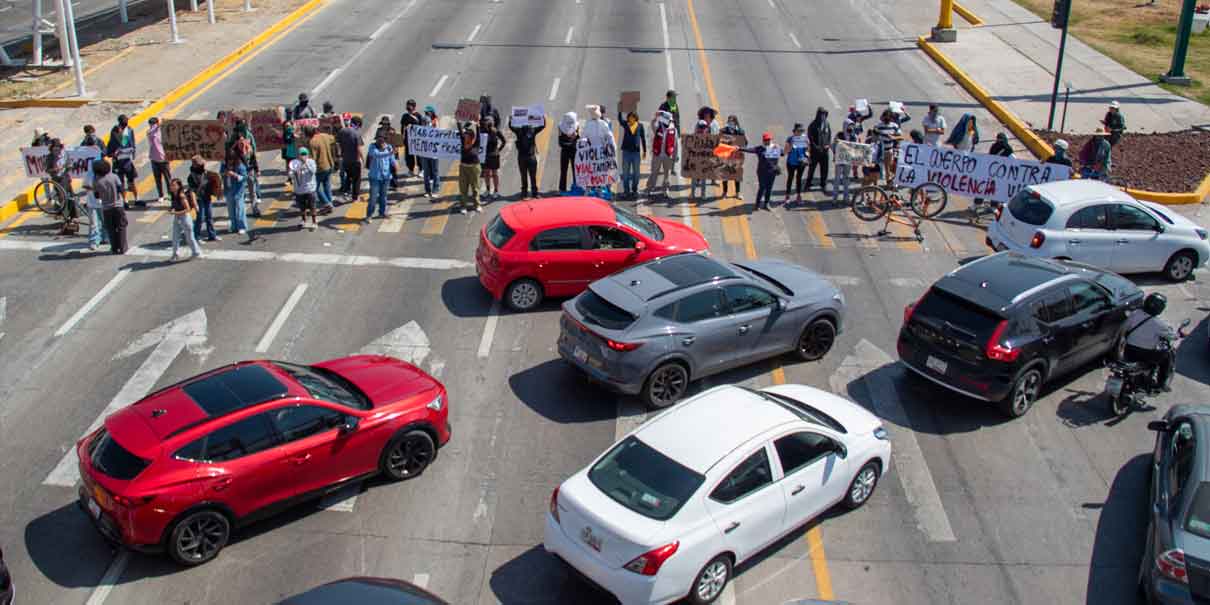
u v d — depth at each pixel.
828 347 14.86
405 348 14.83
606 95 26.58
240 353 14.62
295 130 20.86
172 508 10.07
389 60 29.41
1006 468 12.41
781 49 31.64
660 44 31.66
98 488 10.09
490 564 10.56
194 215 19.48
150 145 20.02
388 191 21.20
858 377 14.41
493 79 27.73
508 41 31.62
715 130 20.62
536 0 37.19
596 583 9.39
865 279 17.59
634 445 10.12
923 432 13.12
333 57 29.69
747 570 10.45
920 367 13.66
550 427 13.02
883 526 11.23
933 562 10.70
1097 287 14.08
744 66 29.62
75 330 15.20
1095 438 13.09
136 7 35.88
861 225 20.02
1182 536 9.17
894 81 28.84
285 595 10.03
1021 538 11.14
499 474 12.05
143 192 21.02
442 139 20.22
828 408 11.71
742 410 10.59
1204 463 9.80
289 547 10.73
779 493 10.13
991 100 26.75
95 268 17.33
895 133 21.08
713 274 13.80
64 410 13.19
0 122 24.20
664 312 13.16
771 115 25.52
